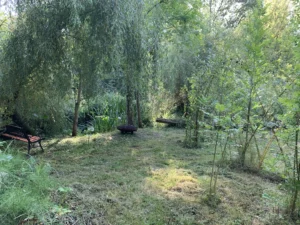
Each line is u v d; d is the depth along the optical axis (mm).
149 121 7809
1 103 4855
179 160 4020
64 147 4891
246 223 2219
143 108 7766
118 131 6535
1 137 5008
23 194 2084
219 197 2662
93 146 4965
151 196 2641
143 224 2135
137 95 6766
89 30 4289
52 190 2492
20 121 5094
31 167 2666
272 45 3637
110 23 4129
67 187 2549
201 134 4922
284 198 2588
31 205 2014
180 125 7098
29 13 4059
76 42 4566
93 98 5230
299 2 2688
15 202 1953
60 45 4496
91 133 6520
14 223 1909
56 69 4645
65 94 4941
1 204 1923
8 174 2326
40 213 2000
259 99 3369
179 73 7855
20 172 2527
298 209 2336
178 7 5992
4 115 5047
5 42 4352
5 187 2166
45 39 4160
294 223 2229
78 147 4887
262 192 2832
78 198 2463
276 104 3250
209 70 4441
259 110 3633
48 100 5316
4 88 4469
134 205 2438
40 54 4289
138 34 4781
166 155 4316
